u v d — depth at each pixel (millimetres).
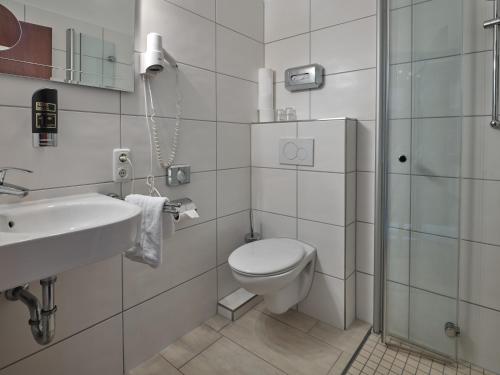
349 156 1573
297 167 1712
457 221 1312
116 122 1233
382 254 1542
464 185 1344
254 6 1892
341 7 1667
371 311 1671
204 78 1590
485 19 1244
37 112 947
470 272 1359
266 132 1828
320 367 1356
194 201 1581
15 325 1021
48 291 910
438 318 1402
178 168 1466
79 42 1100
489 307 1327
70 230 687
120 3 1207
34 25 995
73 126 1107
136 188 1314
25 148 997
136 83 1294
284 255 1512
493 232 1294
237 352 1456
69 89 1093
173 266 1503
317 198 1651
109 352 1272
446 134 1304
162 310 1465
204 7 1574
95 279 1208
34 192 1021
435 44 1296
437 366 1364
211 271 1710
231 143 1775
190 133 1535
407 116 1391
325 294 1669
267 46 1967
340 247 1592
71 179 1111
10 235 628
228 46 1722
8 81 954
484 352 1351
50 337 922
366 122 1611
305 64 1810
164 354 1445
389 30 1393
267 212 1863
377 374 1313
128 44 1238
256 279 1352
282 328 1636
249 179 1918
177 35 1444
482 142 1287
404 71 1380
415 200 1411
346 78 1666
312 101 1799
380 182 1528
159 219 1130
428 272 1410
